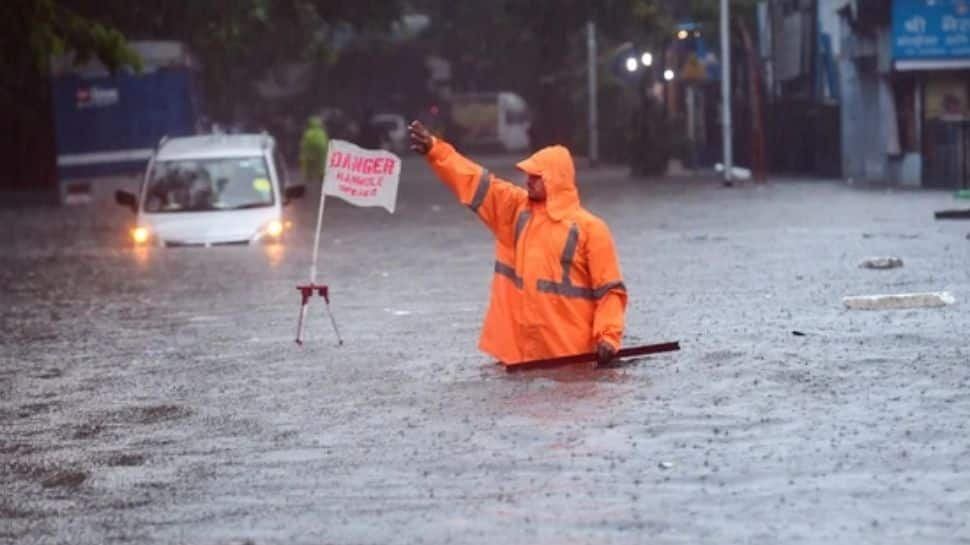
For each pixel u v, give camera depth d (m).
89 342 31.64
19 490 18.86
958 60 85.69
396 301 36.69
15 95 108.44
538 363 25.27
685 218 64.44
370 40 198.88
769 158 117.56
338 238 58.69
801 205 71.25
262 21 112.69
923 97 87.62
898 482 17.55
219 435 21.62
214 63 111.81
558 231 25.17
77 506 17.95
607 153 143.25
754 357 26.11
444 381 24.97
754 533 15.73
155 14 99.81
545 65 131.12
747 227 57.88
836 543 15.32
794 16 113.31
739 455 19.03
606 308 25.16
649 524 16.17
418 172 131.75
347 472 19.02
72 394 25.50
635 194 85.81
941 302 32.22
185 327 33.34
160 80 89.38
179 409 23.70
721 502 16.94
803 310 32.25
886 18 88.88
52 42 73.00
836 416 21.12
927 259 42.62
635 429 20.66
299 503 17.61
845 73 100.94
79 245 59.72
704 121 121.56
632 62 119.69
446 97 198.62
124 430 22.31
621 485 17.80
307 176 108.25
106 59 76.50
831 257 44.16
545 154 25.22
